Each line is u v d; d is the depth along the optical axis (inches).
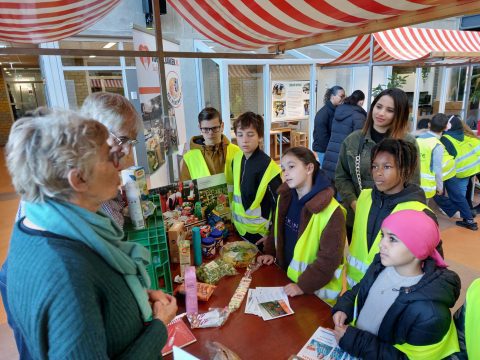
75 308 22.3
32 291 22.8
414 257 39.3
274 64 253.4
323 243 55.5
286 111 268.5
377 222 58.2
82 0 83.0
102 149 26.7
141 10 228.5
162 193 68.8
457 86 359.3
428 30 192.5
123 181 52.1
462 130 140.5
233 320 47.8
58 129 24.2
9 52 65.5
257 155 76.7
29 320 23.1
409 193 55.8
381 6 63.0
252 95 261.4
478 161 137.7
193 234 61.9
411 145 56.5
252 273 60.4
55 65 213.5
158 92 135.7
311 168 57.3
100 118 44.0
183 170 91.2
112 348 26.3
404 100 71.6
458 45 193.8
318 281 53.5
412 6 61.1
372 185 77.3
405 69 343.3
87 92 231.0
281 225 64.5
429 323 37.3
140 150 223.8
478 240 131.2
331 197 56.6
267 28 90.4
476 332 36.2
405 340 39.3
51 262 22.9
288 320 47.6
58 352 22.0
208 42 249.9
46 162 23.9
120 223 49.0
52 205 25.5
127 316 27.1
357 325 45.7
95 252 26.0
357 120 141.2
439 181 133.0
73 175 24.8
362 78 319.6
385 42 167.9
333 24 79.2
